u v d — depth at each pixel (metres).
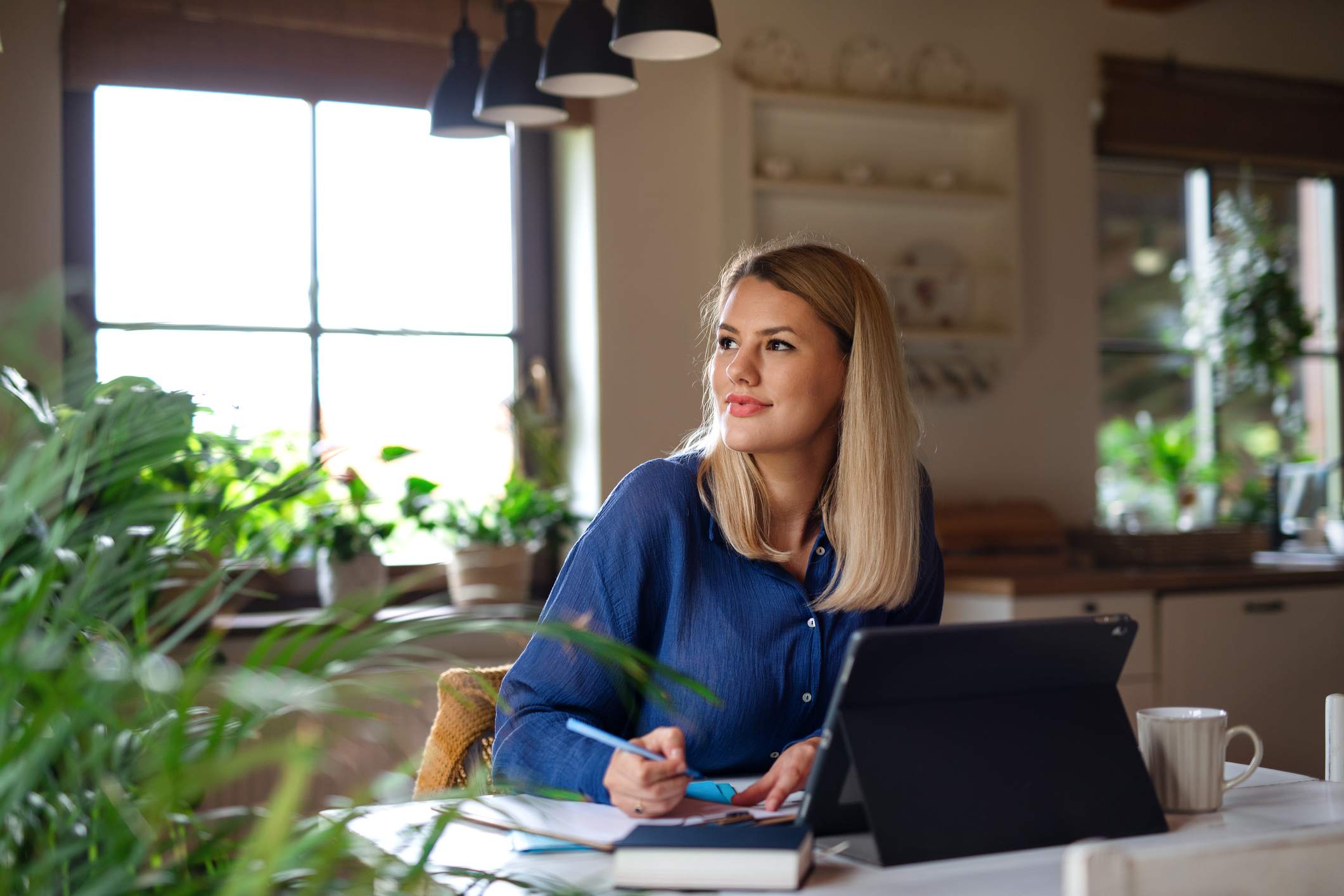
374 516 3.35
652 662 0.79
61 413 0.94
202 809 2.79
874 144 3.98
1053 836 1.18
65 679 0.68
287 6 3.32
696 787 1.35
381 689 0.74
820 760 1.14
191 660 0.81
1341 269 4.68
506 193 3.73
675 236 3.65
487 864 1.12
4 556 0.95
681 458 1.65
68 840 0.76
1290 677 3.69
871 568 1.54
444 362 3.65
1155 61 4.33
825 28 3.88
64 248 3.23
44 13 3.03
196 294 3.37
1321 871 0.85
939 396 4.02
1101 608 3.46
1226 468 4.41
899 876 1.08
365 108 3.55
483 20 3.50
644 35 2.44
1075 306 4.20
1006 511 3.94
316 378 3.49
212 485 1.11
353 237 3.54
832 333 1.55
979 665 1.18
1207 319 4.36
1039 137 4.16
